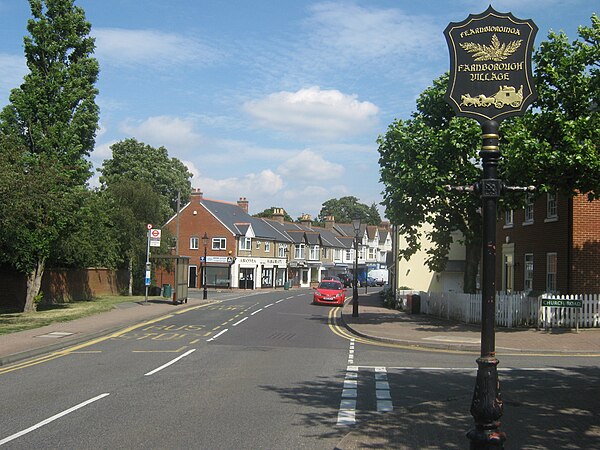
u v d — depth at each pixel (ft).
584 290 77.20
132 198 160.86
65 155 90.94
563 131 62.08
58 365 45.29
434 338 63.52
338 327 79.92
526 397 32.63
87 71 96.02
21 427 26.61
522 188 20.66
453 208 80.43
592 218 77.77
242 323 82.38
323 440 24.82
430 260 87.25
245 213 251.19
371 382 38.83
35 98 91.04
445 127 80.53
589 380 39.52
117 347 56.34
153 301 120.98
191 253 224.94
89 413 29.40
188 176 261.03
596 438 24.23
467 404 31.04
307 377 40.47
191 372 42.09
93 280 136.67
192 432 25.89
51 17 95.96
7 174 66.90
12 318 80.48
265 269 240.53
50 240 90.38
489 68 21.80
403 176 76.07
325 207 472.03
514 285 97.55
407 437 24.53
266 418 28.63
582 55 63.98
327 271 305.32
